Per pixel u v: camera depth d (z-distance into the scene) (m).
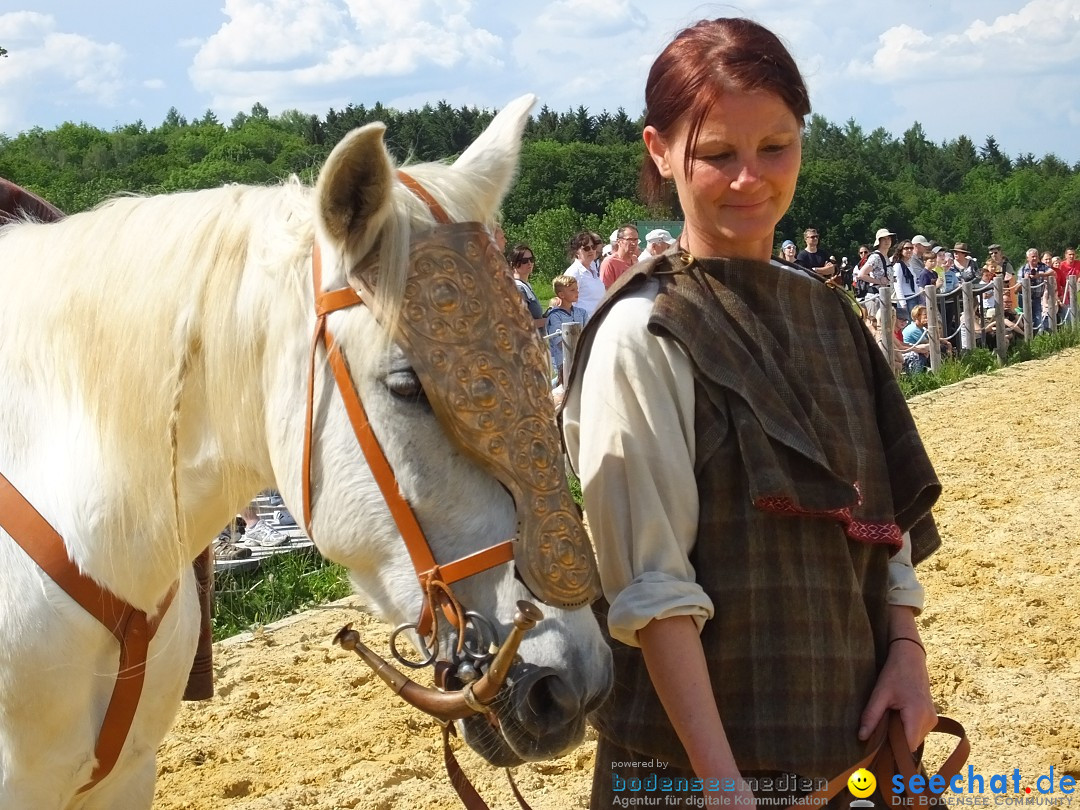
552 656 1.52
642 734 1.71
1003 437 8.00
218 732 3.66
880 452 1.74
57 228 1.92
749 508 1.60
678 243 1.81
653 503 1.58
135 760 1.99
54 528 1.79
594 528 1.65
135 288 1.74
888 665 1.72
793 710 1.59
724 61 1.62
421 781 3.29
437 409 1.50
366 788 3.21
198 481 1.78
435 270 1.53
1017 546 5.32
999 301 12.80
